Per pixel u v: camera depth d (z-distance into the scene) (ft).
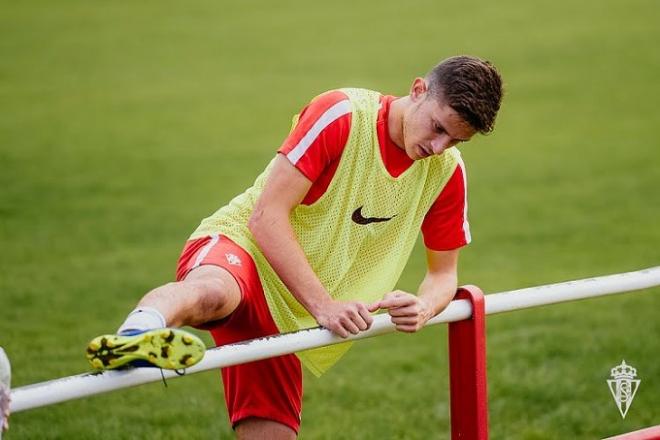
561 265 80.12
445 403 53.06
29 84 161.48
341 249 32.14
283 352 26.40
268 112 144.36
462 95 28.71
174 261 80.89
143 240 87.15
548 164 116.67
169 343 23.50
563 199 101.81
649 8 206.08
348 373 58.03
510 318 67.15
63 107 146.72
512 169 115.14
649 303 69.46
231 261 30.63
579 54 174.81
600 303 69.82
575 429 48.98
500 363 58.23
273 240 29.45
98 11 220.43
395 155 31.14
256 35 198.39
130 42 192.95
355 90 31.42
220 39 196.13
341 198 31.37
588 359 58.54
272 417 34.06
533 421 50.06
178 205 99.50
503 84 29.43
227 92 156.87
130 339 23.32
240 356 25.31
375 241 32.86
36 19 212.23
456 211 33.35
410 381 56.75
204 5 226.99
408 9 218.79
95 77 166.81
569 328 64.49
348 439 47.73
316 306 28.53
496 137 130.93
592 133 130.93
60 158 118.52
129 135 131.23
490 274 78.18
